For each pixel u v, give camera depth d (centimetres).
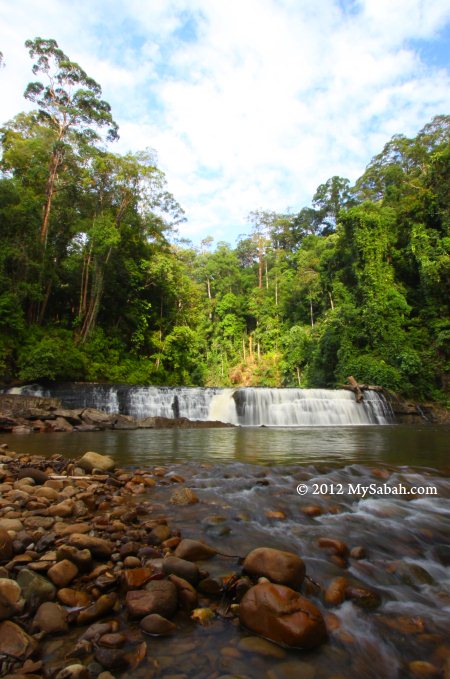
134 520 399
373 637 235
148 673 196
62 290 2764
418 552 355
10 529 338
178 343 3284
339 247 3575
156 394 2066
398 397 2562
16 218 2141
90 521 386
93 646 214
